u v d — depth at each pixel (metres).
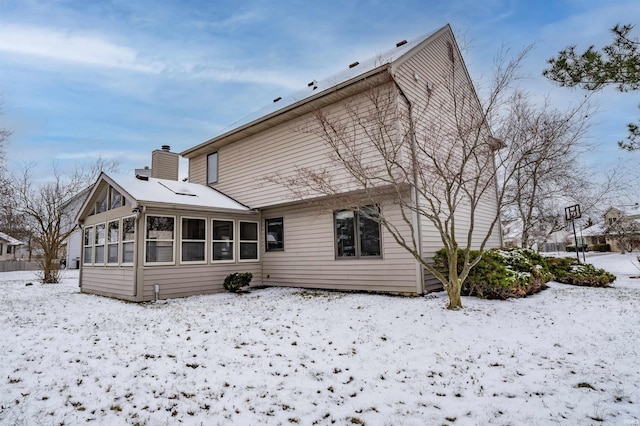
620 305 7.30
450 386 3.79
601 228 29.62
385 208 9.76
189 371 4.31
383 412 3.28
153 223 10.23
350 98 9.92
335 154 10.06
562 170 15.73
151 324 6.62
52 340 5.66
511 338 5.32
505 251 9.59
